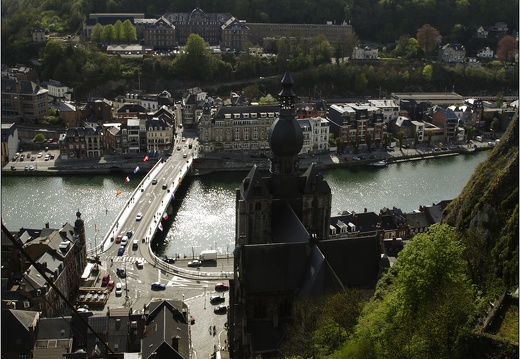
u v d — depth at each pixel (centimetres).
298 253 13012
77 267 18838
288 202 15962
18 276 16888
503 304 8919
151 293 18362
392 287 10962
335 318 10781
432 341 8388
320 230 16438
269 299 12912
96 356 13925
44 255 17038
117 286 18562
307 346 11144
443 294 8981
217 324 16650
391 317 9356
